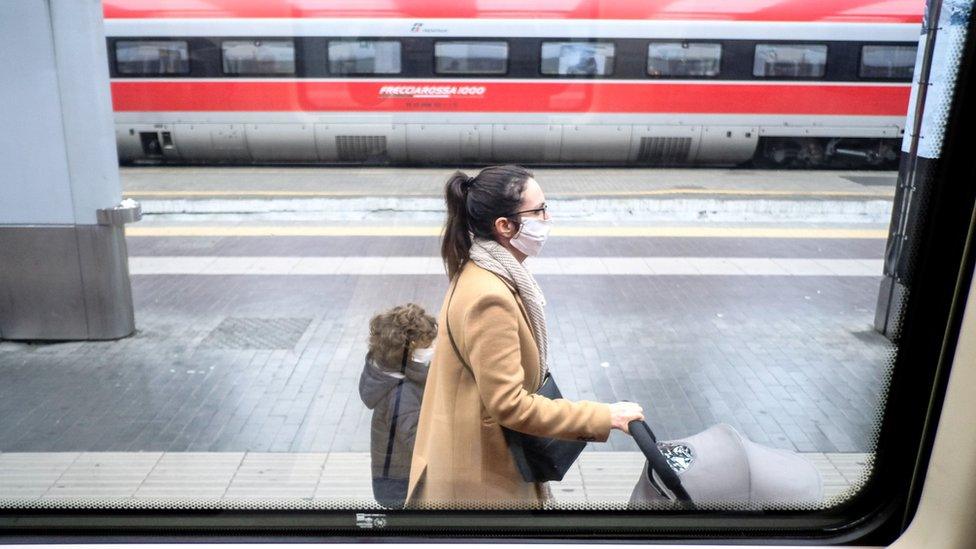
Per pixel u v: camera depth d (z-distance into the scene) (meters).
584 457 3.41
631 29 11.99
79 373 4.71
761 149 12.78
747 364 4.94
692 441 1.75
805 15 11.98
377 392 2.12
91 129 4.93
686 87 12.21
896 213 4.18
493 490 1.69
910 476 1.51
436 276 7.11
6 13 4.59
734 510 1.61
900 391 1.49
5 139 4.85
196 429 3.95
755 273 7.21
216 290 6.62
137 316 5.86
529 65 12.09
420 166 13.02
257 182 11.72
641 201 10.10
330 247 8.22
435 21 11.94
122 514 1.64
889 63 12.16
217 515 1.61
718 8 11.99
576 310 6.07
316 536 1.58
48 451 3.67
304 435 3.89
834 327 5.65
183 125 12.31
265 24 11.93
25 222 5.01
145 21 11.91
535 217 1.72
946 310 1.44
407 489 1.87
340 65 12.09
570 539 1.56
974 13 1.38
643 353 5.15
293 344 5.30
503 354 1.65
